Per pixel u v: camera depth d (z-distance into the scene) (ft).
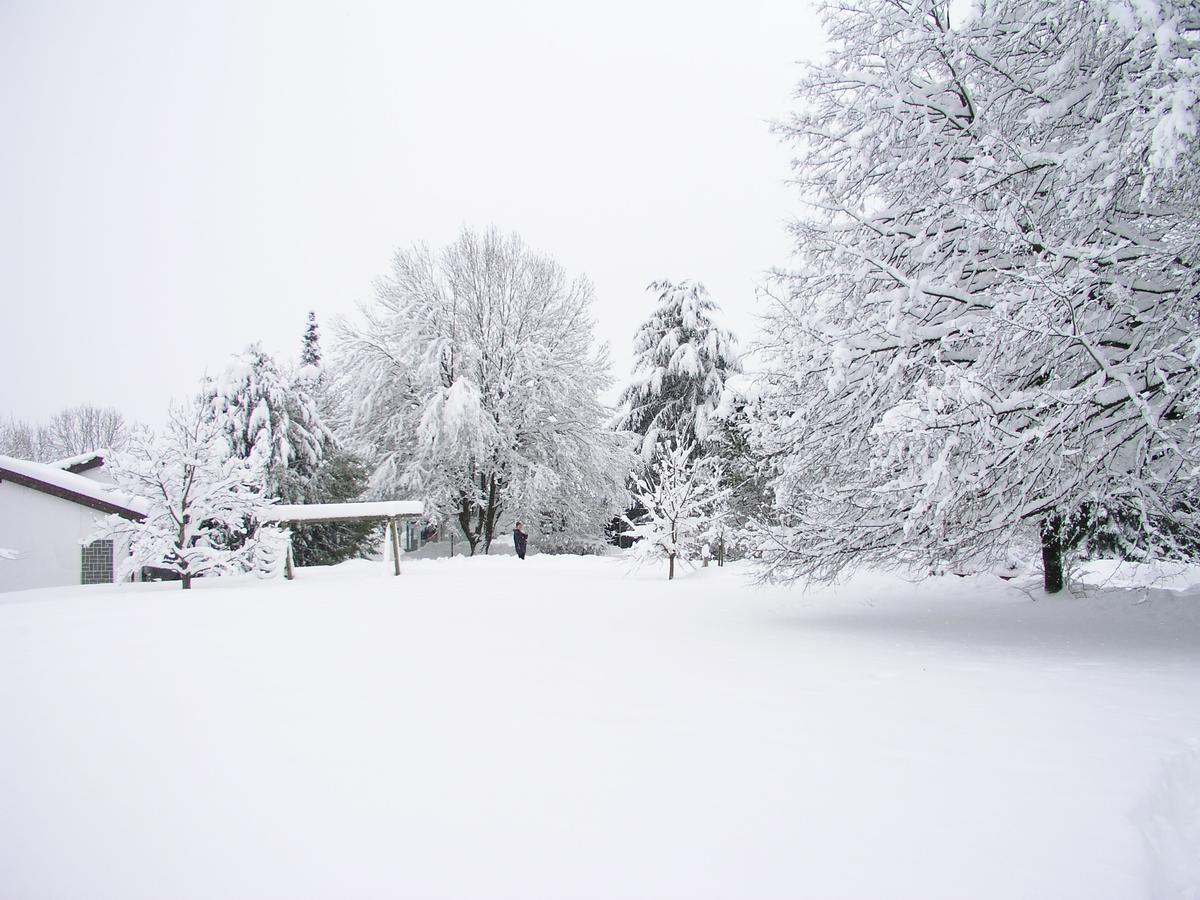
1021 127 26.40
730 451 69.56
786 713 14.30
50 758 11.78
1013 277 25.00
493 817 9.23
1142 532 26.48
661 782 10.44
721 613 31.81
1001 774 10.75
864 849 8.31
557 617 30.66
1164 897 7.93
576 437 96.84
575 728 13.25
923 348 26.13
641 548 54.80
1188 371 21.89
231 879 7.70
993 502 24.49
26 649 23.04
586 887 7.46
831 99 30.17
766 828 8.87
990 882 7.57
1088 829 8.83
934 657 20.85
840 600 36.42
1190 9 20.77
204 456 54.34
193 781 10.66
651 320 105.70
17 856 8.27
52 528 64.13
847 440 27.40
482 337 98.32
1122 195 23.99
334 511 59.06
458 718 14.01
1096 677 17.89
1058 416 21.97
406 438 94.07
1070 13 23.58
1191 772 11.46
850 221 29.37
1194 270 21.74
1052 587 33.24
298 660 20.58
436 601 37.52
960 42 25.91
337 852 8.29
